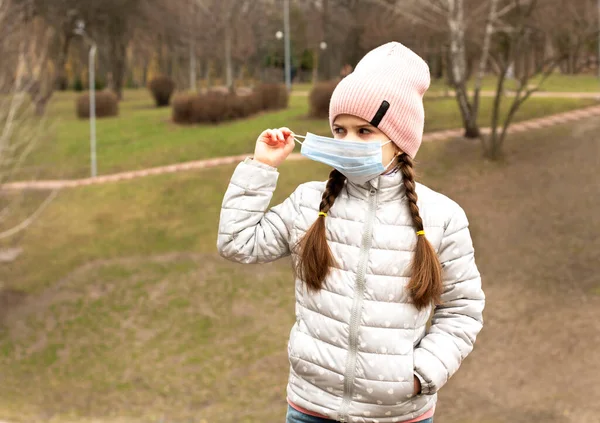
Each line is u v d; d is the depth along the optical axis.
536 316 10.40
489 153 17.31
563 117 20.47
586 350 9.15
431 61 24.64
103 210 17.98
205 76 60.22
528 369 9.06
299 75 61.19
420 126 1.95
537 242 12.90
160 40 51.16
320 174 18.06
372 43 27.09
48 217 17.97
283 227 2.01
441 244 1.91
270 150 2.03
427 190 1.96
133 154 23.72
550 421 7.64
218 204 17.48
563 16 17.77
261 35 51.44
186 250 15.33
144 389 10.63
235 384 10.45
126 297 13.73
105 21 45.62
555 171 15.88
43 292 14.30
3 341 12.66
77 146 25.52
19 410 10.08
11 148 15.29
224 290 13.52
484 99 25.08
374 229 1.86
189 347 11.80
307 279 1.89
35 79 15.91
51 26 36.59
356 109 1.86
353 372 1.84
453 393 8.77
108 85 48.94
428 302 1.84
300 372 1.93
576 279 11.31
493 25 20.06
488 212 14.44
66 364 11.70
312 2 48.09
